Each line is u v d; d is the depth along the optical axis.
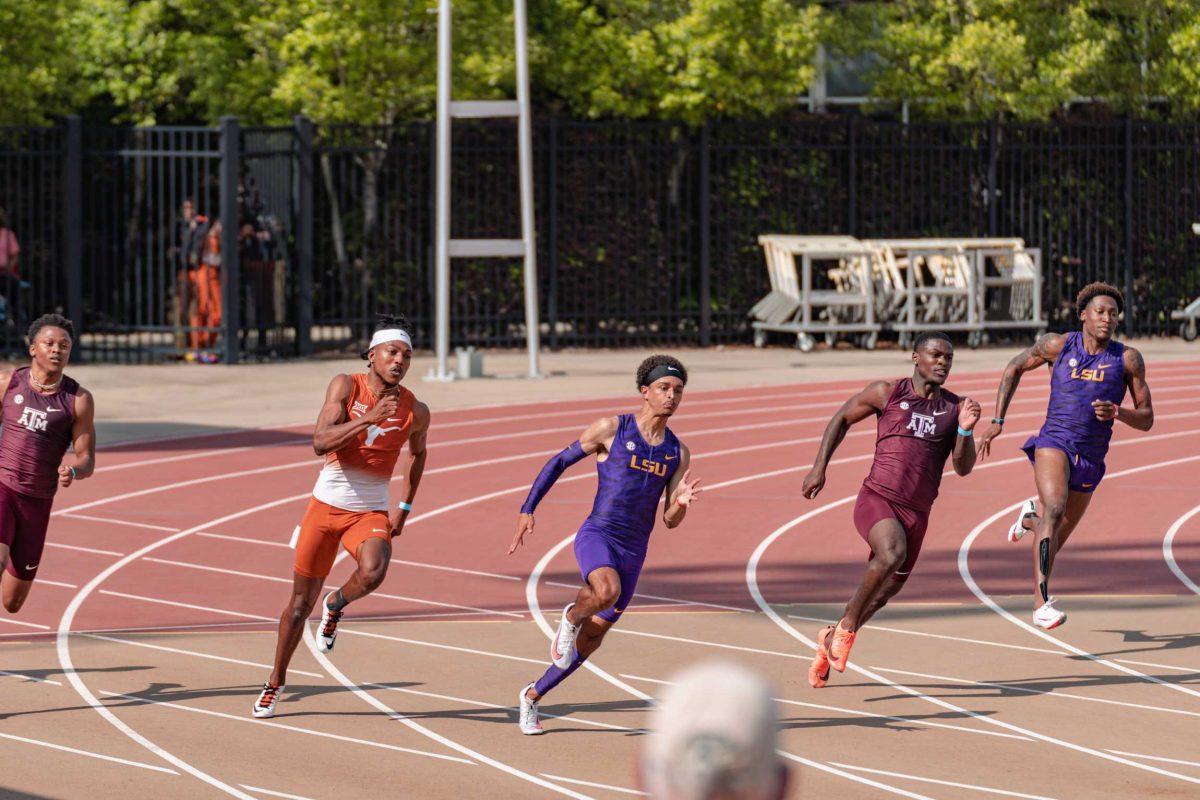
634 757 25.22
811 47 90.31
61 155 82.25
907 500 28.75
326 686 29.39
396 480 52.25
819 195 94.88
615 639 32.94
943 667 30.98
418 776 24.20
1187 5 96.44
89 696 28.48
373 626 34.06
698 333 94.31
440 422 64.50
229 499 48.69
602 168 92.31
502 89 94.00
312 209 87.38
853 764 24.89
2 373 28.36
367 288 89.62
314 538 26.89
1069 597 37.03
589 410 67.75
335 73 90.44
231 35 93.62
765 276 94.62
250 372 79.50
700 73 89.56
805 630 33.78
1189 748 25.86
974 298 92.31
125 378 76.94
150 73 90.50
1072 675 30.41
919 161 96.62
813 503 48.78
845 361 86.50
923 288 90.81
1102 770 24.64
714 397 73.00
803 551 42.03
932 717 27.59
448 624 34.34
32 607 35.22
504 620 34.75
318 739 26.12
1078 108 107.75
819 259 95.56
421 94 88.75
